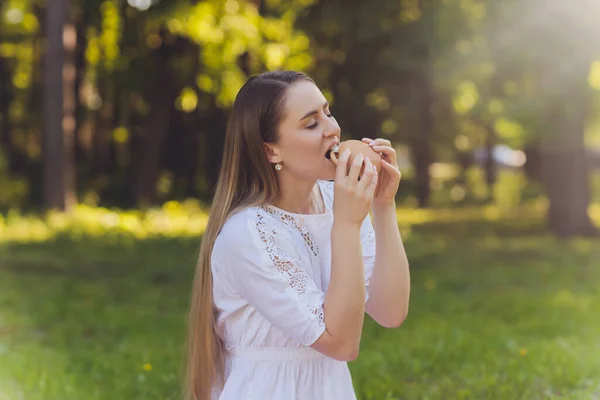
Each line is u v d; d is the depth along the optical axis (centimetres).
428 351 639
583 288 1007
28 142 2611
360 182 234
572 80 1501
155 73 2206
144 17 2034
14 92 2514
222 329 260
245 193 256
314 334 231
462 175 3156
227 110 2270
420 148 2530
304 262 250
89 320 798
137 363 606
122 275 1086
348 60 1947
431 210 2419
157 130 2256
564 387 535
